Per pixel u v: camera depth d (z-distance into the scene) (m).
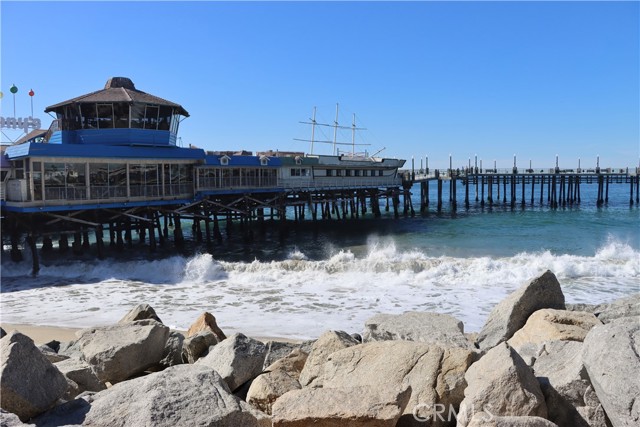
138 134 31.88
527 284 10.41
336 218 57.97
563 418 6.08
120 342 9.55
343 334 9.04
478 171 71.38
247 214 39.91
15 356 5.77
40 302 19.92
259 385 7.16
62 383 6.05
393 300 19.55
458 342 9.29
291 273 24.59
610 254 29.39
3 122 40.91
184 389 5.57
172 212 33.94
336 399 5.82
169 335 10.80
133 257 31.36
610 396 5.63
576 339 8.53
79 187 28.86
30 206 26.67
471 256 31.41
